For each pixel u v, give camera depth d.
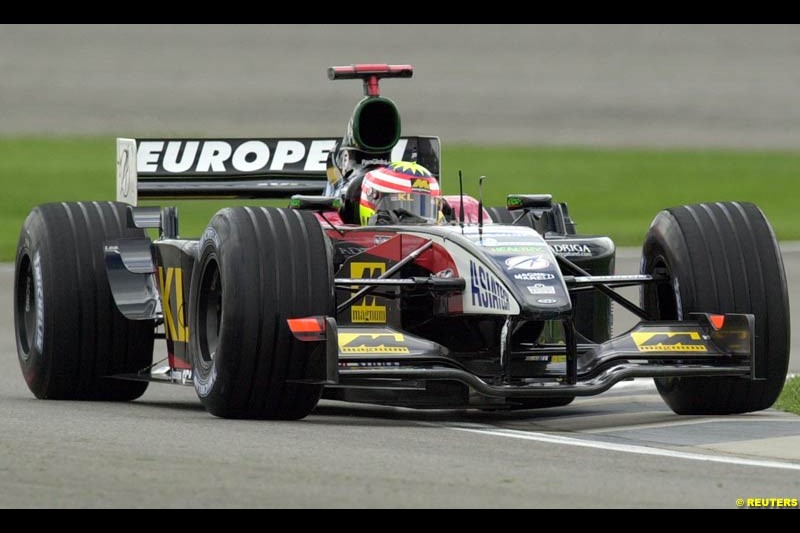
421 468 23.45
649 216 95.00
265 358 28.45
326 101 151.25
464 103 156.25
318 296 28.69
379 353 28.17
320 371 28.31
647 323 30.47
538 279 28.88
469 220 35.78
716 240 30.97
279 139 39.97
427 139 39.72
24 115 141.75
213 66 174.00
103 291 34.72
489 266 29.22
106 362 34.91
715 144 136.12
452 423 29.81
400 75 36.78
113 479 22.23
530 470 23.47
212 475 22.58
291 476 22.58
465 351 32.44
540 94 163.38
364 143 35.22
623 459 24.86
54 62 173.50
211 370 29.25
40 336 34.72
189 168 39.16
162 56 180.00
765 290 30.64
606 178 114.56
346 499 21.03
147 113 143.25
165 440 25.98
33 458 23.94
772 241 31.17
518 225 34.62
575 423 30.30
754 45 199.00
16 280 36.47
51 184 104.75
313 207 31.81
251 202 67.31
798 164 124.56
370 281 29.28
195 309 30.52
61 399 35.47
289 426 28.28
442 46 193.88
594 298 33.38
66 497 21.03
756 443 26.91
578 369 29.45
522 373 30.22
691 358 29.80
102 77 164.75
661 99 162.38
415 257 30.47
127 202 38.53
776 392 30.91
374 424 29.09
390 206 32.97
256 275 28.47
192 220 86.69
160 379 33.19
